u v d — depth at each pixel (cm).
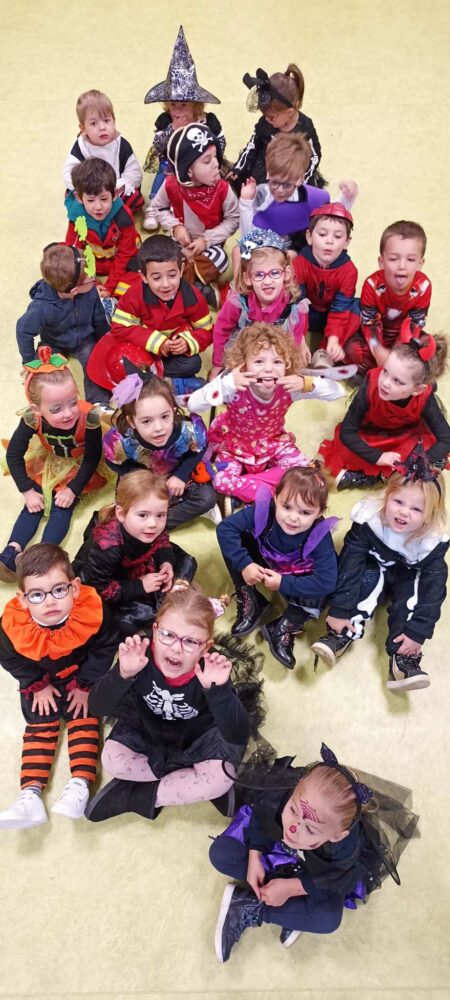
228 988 195
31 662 206
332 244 255
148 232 314
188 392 264
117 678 187
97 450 244
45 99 350
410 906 204
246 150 295
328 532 212
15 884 205
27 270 303
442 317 296
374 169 333
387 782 197
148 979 196
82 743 212
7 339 288
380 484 262
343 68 361
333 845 181
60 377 225
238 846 197
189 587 191
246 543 228
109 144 297
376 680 233
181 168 269
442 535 214
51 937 200
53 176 328
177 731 202
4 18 375
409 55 366
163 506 207
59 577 193
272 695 229
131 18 376
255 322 246
